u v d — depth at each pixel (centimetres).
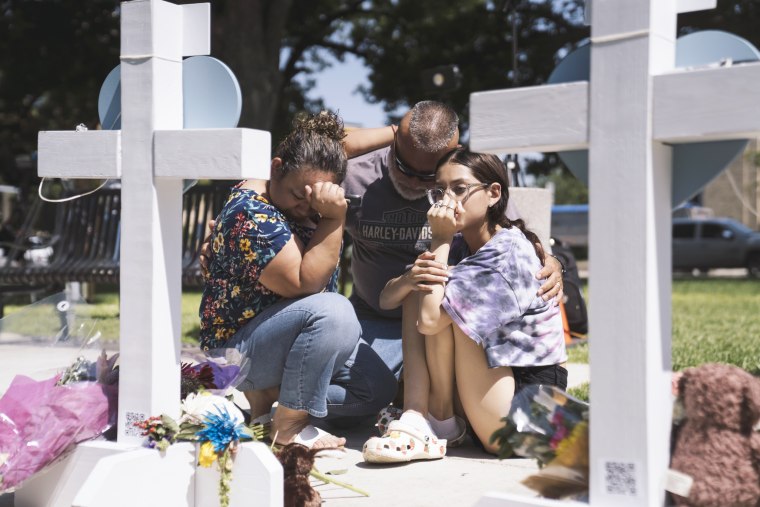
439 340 305
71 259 802
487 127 201
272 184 301
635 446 185
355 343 302
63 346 262
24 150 2183
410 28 1688
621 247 185
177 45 245
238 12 1284
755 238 2258
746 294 1388
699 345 647
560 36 1541
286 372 299
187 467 231
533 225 564
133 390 241
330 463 304
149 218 239
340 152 295
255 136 231
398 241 380
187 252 737
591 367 189
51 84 1638
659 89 182
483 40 1630
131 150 241
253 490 225
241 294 307
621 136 185
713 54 197
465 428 324
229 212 299
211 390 263
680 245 2322
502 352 295
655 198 186
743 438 192
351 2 1756
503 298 292
